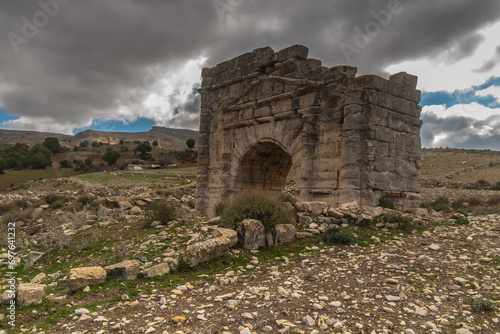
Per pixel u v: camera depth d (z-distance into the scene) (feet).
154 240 39.27
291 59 54.90
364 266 27.07
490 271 23.99
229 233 33.09
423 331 16.21
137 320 18.71
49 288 26.30
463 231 36.99
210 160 71.36
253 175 66.74
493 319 17.06
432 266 25.82
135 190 132.67
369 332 16.30
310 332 16.56
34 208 87.61
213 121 71.46
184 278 26.43
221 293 22.89
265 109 59.77
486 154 254.27
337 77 50.21
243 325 17.47
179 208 58.59
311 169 52.01
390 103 49.93
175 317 18.58
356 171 46.52
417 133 54.80
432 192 132.16
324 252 32.55
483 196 106.73
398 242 34.50
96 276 25.29
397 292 21.03
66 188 147.54
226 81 67.46
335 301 20.10
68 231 49.37
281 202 42.27
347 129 47.52
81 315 19.36
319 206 43.96
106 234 46.24
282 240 35.24
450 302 19.49
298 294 21.61
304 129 52.44
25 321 19.06
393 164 50.08
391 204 47.85
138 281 25.84
